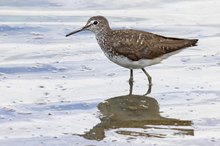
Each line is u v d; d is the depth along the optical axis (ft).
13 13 66.95
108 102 46.34
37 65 53.67
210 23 64.44
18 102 45.88
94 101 46.52
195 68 53.21
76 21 64.80
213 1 70.95
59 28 62.95
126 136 40.11
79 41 60.08
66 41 59.88
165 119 42.98
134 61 50.55
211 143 38.65
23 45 58.44
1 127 41.29
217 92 47.75
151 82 50.26
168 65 54.39
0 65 53.36
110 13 67.41
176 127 41.50
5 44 58.49
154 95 47.80
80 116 43.68
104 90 48.83
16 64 53.72
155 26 63.52
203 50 57.52
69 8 69.05
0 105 45.19
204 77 51.01
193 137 39.68
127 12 67.92
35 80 50.44
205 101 46.11
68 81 50.44
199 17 66.23
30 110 44.45
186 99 46.68
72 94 47.70
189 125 41.73
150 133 40.57
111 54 51.70
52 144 38.75
